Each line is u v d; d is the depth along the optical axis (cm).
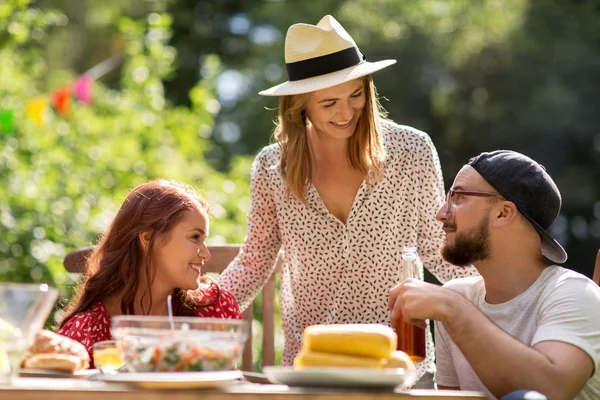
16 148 629
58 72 1177
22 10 754
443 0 1597
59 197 613
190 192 305
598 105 1579
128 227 295
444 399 202
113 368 231
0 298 204
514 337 236
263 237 360
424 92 1566
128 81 816
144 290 296
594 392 249
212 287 315
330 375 198
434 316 235
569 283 254
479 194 267
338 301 348
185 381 196
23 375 220
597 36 1609
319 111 325
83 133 718
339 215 343
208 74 873
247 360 373
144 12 1365
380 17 1575
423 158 343
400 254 345
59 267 557
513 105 1576
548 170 1593
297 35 330
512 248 266
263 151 354
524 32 1585
